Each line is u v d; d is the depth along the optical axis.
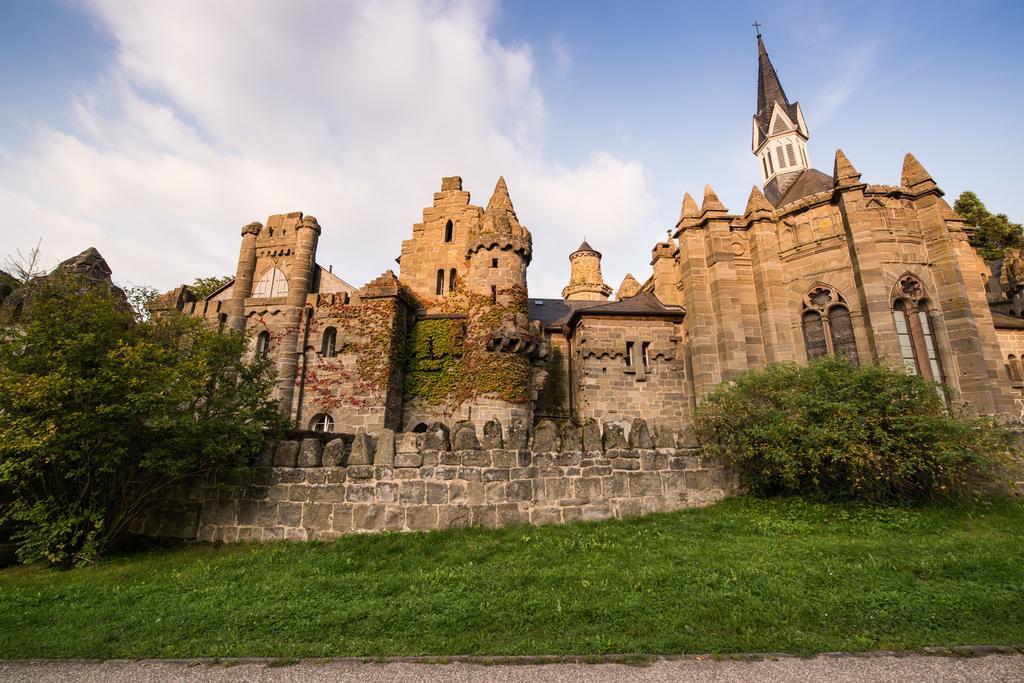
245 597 8.09
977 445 12.27
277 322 26.22
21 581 9.44
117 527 11.32
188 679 5.58
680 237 25.02
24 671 5.86
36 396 9.70
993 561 8.59
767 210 23.14
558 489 12.48
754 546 10.01
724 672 5.49
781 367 15.86
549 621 6.84
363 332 25.09
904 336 20.41
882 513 11.98
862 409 13.15
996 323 25.08
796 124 38.09
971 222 44.78
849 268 20.97
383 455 12.30
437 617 7.00
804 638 6.20
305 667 5.80
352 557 10.16
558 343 27.48
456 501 12.01
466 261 28.06
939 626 6.54
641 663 5.74
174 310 13.99
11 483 10.87
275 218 28.69
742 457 13.72
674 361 24.67
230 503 12.36
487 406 22.73
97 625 7.16
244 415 12.81
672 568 8.73
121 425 10.86
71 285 11.95
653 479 13.23
